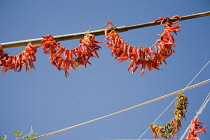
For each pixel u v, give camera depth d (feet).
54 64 11.91
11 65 11.73
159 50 12.66
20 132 14.79
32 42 11.96
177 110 22.20
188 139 18.39
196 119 19.17
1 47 11.70
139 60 12.34
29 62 11.86
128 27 12.87
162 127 22.15
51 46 11.86
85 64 12.09
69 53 11.90
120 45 12.32
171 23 13.42
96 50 12.23
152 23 13.33
